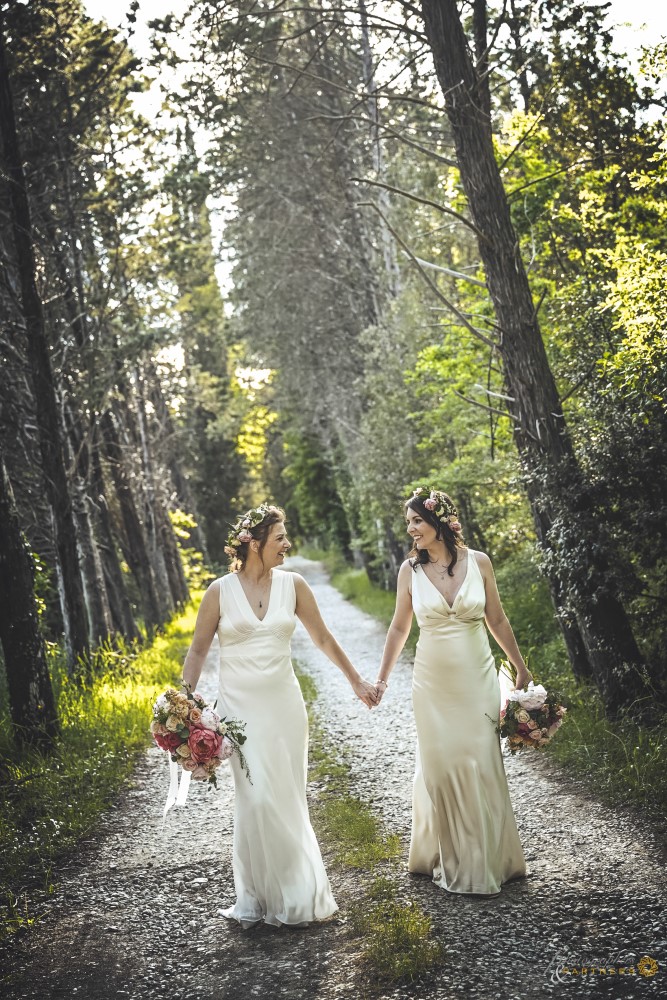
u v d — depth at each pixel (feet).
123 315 51.52
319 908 14.56
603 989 11.50
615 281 31.91
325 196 75.87
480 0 28.19
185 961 13.87
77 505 49.83
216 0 31.35
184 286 61.98
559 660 31.37
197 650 15.44
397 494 61.31
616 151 36.83
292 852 14.57
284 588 15.46
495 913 13.96
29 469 49.93
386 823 19.42
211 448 153.17
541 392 26.27
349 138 69.46
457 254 65.46
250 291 87.61
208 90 46.55
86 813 21.80
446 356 46.37
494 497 50.42
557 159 39.55
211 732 14.46
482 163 26.17
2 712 31.07
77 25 42.78
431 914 14.15
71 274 47.62
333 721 31.17
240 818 14.79
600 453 24.29
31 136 43.50
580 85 36.09
